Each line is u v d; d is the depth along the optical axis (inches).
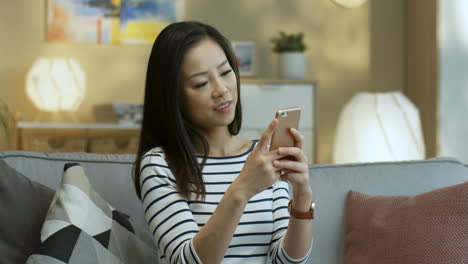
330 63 217.5
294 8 215.6
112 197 66.1
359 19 217.3
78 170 60.0
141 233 63.4
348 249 69.1
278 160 49.2
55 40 204.4
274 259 54.3
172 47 52.8
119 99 208.4
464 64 180.5
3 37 202.8
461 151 180.1
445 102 180.1
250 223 55.2
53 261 50.4
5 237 55.1
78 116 206.4
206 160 56.2
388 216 68.0
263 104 193.6
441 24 179.8
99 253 53.6
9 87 203.2
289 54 200.1
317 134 195.8
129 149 193.0
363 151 107.2
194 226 51.3
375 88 218.1
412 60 207.6
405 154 106.6
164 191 52.6
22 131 195.9
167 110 53.7
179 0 209.2
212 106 53.1
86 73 206.8
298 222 52.4
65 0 204.5
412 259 64.3
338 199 72.6
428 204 67.2
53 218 54.2
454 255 63.4
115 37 206.8
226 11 212.7
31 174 65.0
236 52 211.8
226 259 53.9
